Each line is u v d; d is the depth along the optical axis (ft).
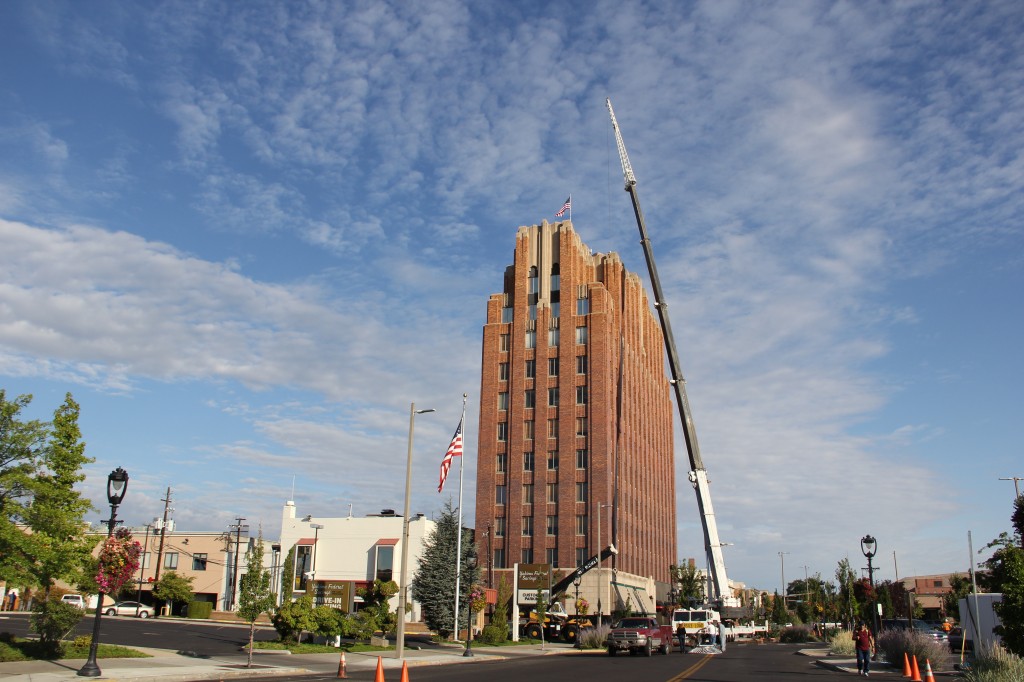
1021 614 79.97
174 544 297.53
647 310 394.32
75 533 92.32
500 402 318.45
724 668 123.95
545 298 320.50
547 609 247.91
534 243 331.36
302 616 137.80
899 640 127.54
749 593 568.82
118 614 257.96
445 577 209.77
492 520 304.50
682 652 193.16
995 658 91.91
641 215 287.48
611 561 287.07
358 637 152.05
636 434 345.31
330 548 272.31
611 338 319.88
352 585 233.35
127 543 85.15
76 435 94.79
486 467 310.65
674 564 410.31
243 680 87.61
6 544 86.74
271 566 272.92
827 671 119.44
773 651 209.05
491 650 171.94
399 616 127.03
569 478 298.35
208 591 289.94
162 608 287.69
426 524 265.95
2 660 89.30
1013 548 83.56
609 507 292.20
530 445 308.60
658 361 408.46
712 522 253.65
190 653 113.50
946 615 309.01
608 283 342.85
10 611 240.73
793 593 595.88
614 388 320.29
